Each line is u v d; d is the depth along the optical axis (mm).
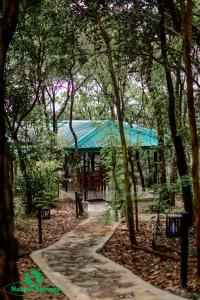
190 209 12320
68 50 14773
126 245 12438
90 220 17297
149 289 7828
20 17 14852
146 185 22609
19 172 21750
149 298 7234
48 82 25234
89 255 11172
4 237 3084
